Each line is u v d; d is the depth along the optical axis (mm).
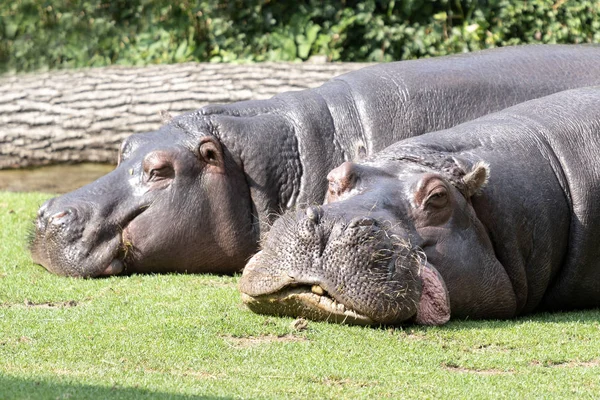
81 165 56625
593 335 26375
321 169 34656
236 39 63250
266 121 35031
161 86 55031
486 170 27016
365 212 25484
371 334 24938
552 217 29172
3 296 29797
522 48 38906
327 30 62312
